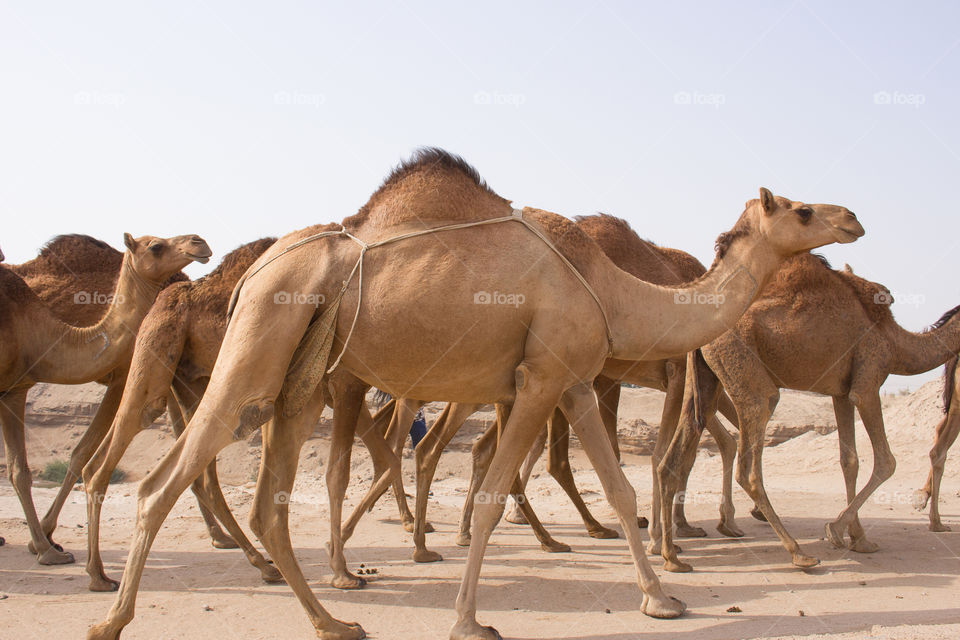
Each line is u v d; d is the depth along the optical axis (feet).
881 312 28.32
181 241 28.35
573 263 19.76
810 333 26.99
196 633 18.93
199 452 17.52
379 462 26.50
